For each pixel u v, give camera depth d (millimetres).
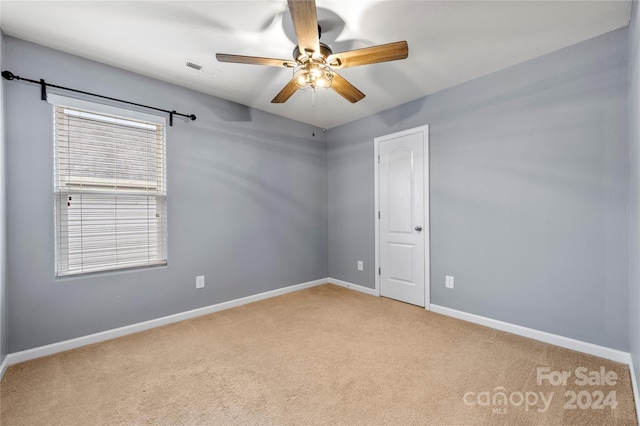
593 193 2061
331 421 1448
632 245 1803
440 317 2830
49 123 2137
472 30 1970
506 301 2484
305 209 3957
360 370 1903
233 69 2494
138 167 2568
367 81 2727
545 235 2273
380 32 1988
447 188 2883
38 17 1810
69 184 2230
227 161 3154
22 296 2027
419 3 1705
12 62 1994
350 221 3918
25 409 1546
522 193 2387
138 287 2551
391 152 3400
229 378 1824
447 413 1498
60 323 2176
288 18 1845
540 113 2289
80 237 2287
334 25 1907
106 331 2379
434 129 2982
